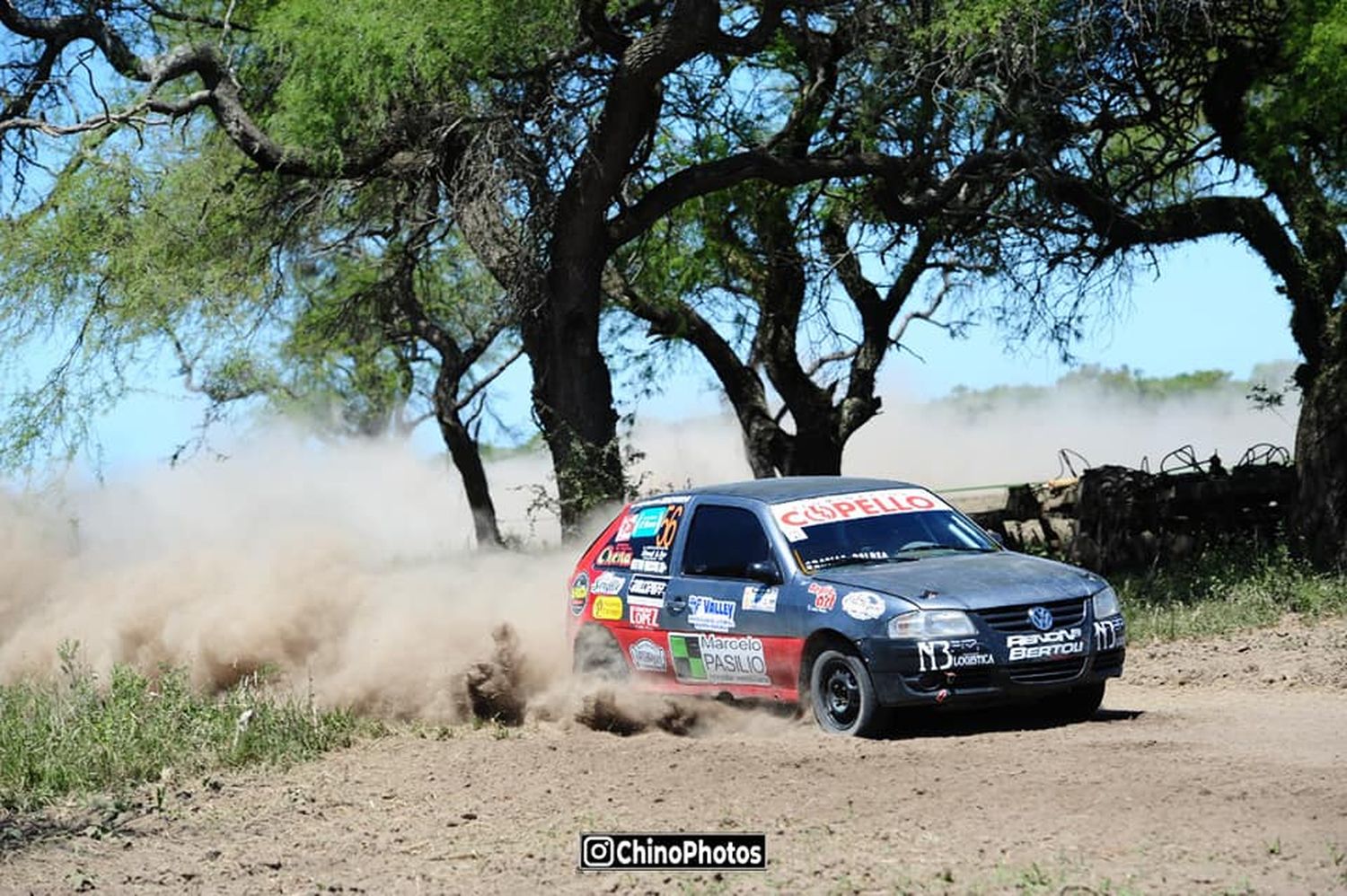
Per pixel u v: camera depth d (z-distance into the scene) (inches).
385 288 2361.0
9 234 1946.4
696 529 1045.8
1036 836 656.4
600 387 1897.1
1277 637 1346.0
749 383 2501.2
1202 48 1903.3
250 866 689.6
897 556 981.8
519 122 1796.3
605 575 1097.4
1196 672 1175.6
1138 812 687.1
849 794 756.6
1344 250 1914.4
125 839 764.0
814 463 2453.2
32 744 951.0
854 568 960.9
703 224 2305.6
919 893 581.3
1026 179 1951.3
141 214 1961.1
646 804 765.3
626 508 1114.7
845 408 2443.4
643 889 620.4
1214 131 2030.0
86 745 944.9
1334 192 1964.8
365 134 1852.9
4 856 737.6
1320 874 579.5
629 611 1066.1
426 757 939.3
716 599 1002.7
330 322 2610.7
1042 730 914.1
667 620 1035.3
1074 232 1964.8
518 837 718.5
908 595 903.7
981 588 913.5
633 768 853.8
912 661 887.1
